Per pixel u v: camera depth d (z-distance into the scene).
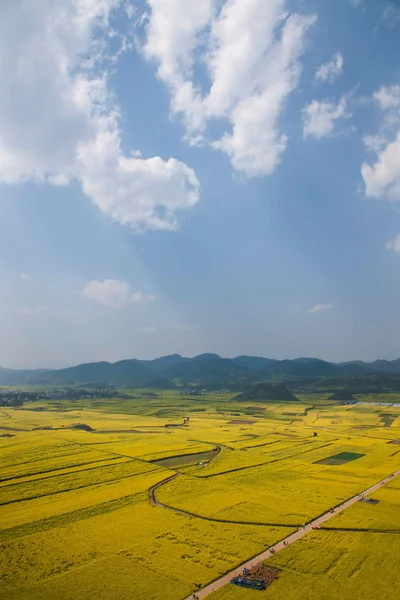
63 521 102.19
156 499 120.69
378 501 120.31
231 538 93.50
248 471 155.75
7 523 100.25
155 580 75.00
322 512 110.56
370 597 70.00
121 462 161.25
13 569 78.75
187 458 177.50
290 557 84.25
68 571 78.06
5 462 155.50
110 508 111.62
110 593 70.75
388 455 188.75
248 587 72.62
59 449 180.50
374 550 87.69
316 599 69.19
